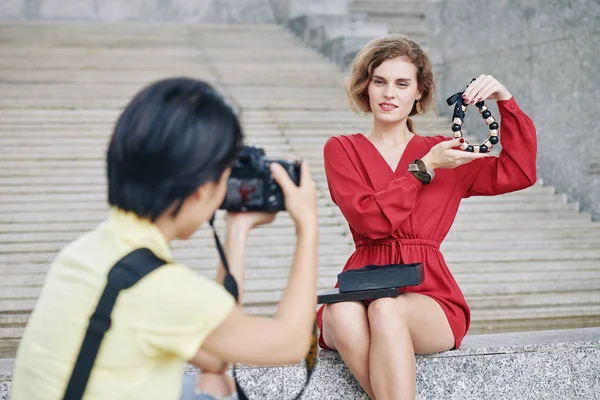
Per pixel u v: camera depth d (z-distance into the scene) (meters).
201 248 6.07
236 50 11.14
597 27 7.32
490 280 5.96
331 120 8.62
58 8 13.16
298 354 1.77
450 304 3.09
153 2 13.52
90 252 1.73
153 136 1.66
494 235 6.68
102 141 7.68
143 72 9.73
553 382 3.25
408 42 3.29
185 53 10.75
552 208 7.43
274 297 5.54
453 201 3.24
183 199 1.70
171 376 1.74
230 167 1.78
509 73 8.48
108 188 1.74
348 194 3.16
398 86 3.25
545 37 7.95
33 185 6.89
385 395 2.82
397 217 3.03
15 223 6.35
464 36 9.16
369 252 3.20
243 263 1.94
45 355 1.68
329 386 3.13
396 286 2.90
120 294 1.65
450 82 9.46
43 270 5.79
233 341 1.69
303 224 1.87
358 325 2.93
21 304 5.34
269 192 1.91
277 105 8.93
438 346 3.07
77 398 1.64
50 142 7.54
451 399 3.16
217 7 13.76
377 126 3.34
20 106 8.37
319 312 3.24
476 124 8.81
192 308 1.65
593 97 7.39
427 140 3.32
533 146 3.21
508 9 8.43
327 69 10.59
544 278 6.03
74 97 8.70
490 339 3.38
